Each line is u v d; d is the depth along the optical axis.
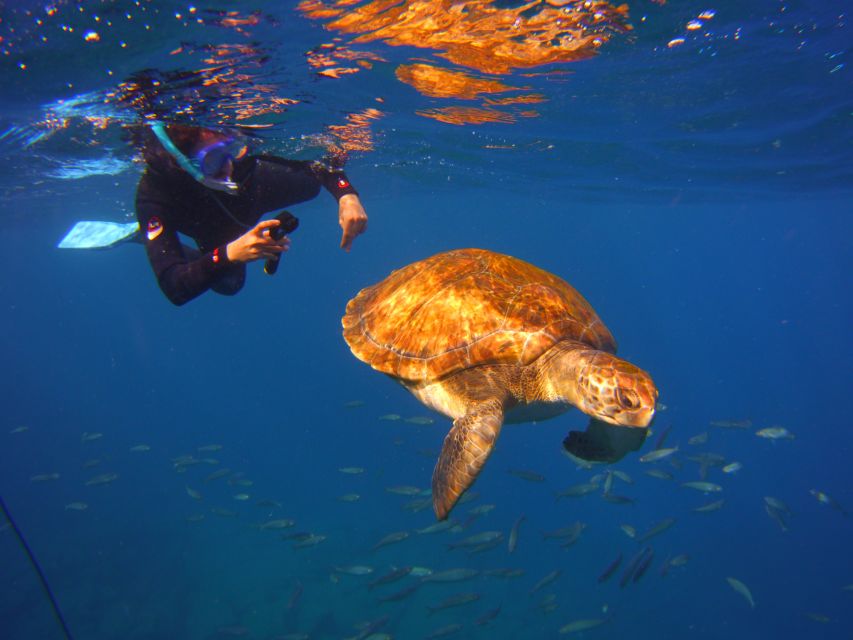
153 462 25.19
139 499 20.53
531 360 3.95
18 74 6.74
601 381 3.38
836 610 13.22
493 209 38.88
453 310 4.21
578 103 10.40
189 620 12.30
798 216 41.78
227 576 14.16
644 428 3.57
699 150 14.82
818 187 23.16
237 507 18.78
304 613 12.07
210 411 37.59
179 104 8.20
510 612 12.04
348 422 30.09
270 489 20.66
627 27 6.98
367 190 23.73
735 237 71.69
